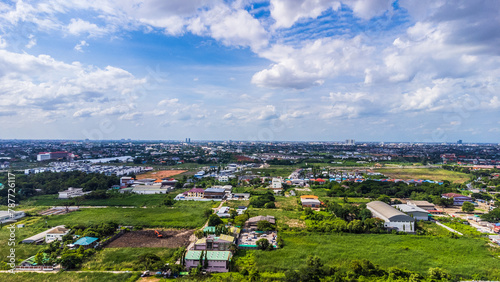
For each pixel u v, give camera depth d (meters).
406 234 93.56
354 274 65.81
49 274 65.88
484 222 107.38
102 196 143.25
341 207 115.50
